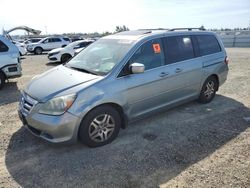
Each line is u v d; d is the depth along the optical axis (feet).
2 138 14.17
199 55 17.97
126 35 16.05
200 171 11.07
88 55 15.74
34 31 70.28
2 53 25.38
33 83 13.85
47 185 10.27
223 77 20.38
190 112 17.90
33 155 12.44
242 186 10.09
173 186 10.12
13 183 10.40
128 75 13.56
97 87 12.40
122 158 12.09
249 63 40.88
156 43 15.25
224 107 18.98
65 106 11.65
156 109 15.47
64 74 13.91
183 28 18.13
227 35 87.71
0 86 25.68
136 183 10.31
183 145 13.30
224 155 12.34
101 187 10.11
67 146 13.03
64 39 89.71
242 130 15.08
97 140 12.96
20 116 13.41
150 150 12.81
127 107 13.67
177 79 16.14
